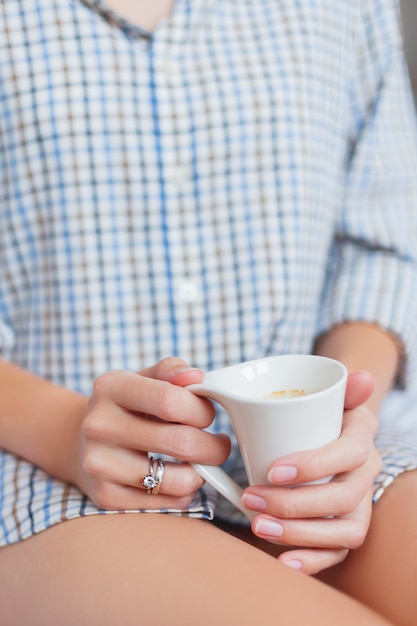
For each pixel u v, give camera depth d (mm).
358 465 613
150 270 771
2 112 760
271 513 606
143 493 649
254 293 783
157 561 603
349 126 904
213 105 772
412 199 913
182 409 611
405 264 869
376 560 635
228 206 778
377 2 892
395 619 612
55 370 781
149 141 765
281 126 786
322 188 823
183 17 773
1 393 744
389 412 847
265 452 602
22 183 766
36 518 666
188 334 779
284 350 803
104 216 763
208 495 677
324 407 590
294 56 802
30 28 753
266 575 583
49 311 780
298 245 792
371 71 899
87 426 633
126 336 773
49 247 770
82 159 757
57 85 754
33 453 714
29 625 626
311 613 553
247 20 800
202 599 570
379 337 821
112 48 759
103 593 595
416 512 642
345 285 857
